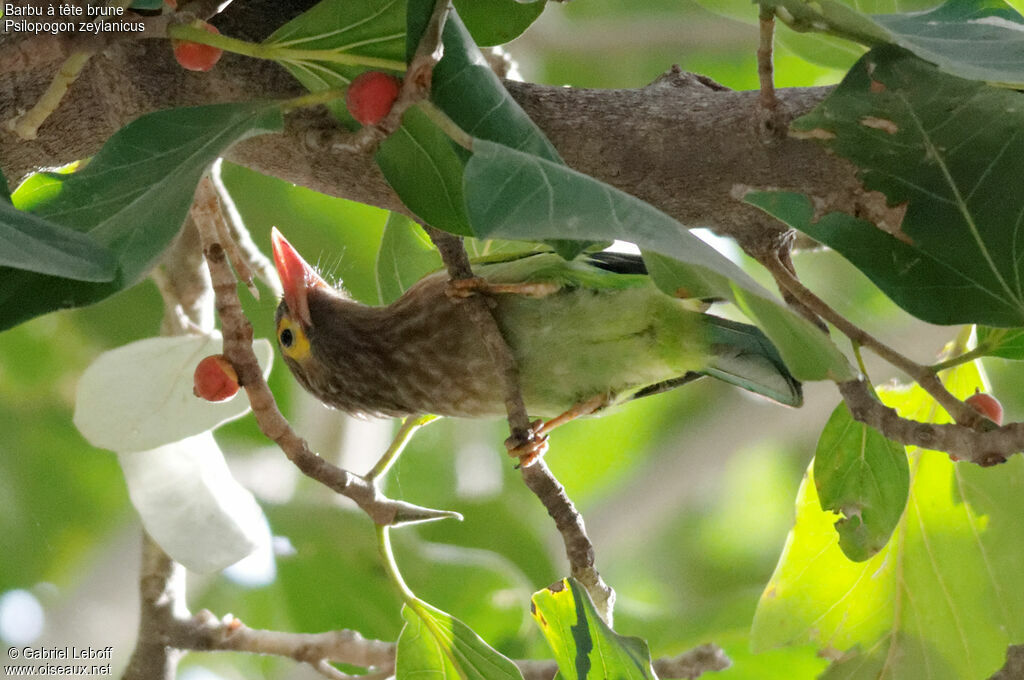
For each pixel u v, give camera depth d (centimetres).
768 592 689
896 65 464
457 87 430
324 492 1103
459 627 575
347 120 491
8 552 1156
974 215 487
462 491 1172
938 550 679
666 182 557
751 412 1424
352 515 1095
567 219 375
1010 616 672
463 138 408
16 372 1154
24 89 588
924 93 466
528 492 1195
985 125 471
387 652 752
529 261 668
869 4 640
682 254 364
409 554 1080
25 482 1166
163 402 605
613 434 1409
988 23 486
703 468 1408
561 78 1263
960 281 495
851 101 472
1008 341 510
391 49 441
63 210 431
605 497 1409
